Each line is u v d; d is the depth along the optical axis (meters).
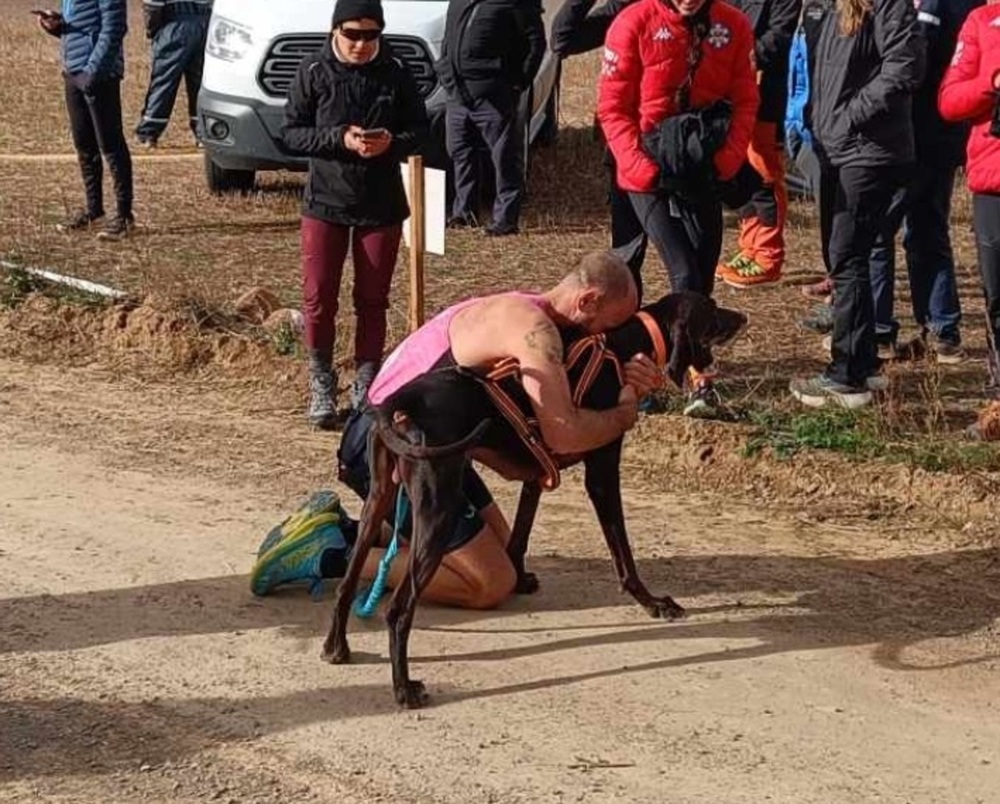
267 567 5.79
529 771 4.65
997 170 6.97
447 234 11.60
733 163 7.29
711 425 7.31
